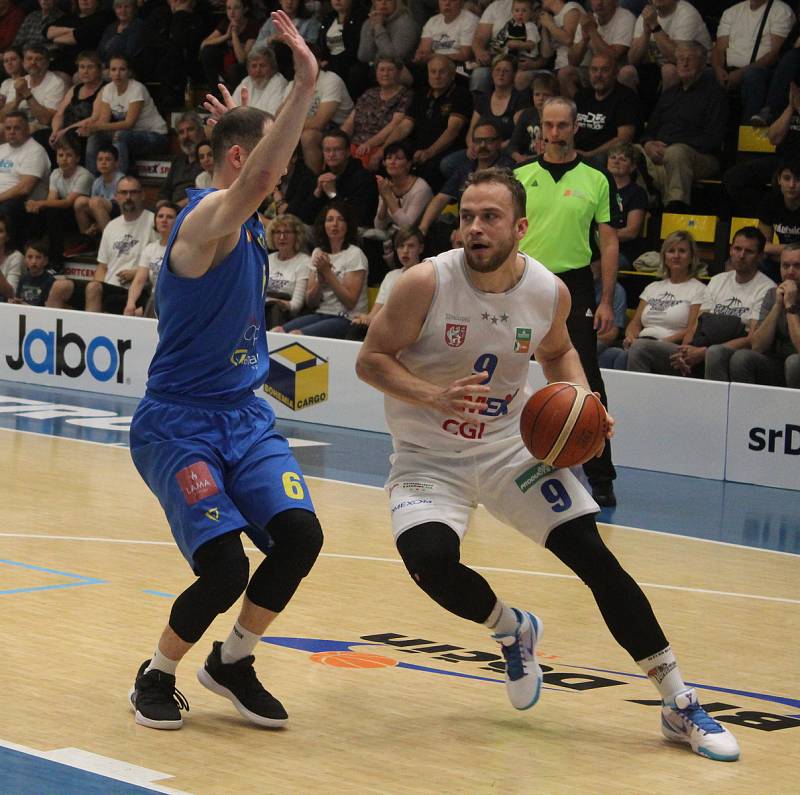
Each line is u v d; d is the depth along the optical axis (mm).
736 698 9211
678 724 7918
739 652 10539
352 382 22594
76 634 10031
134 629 10258
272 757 7434
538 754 7703
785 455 18828
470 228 7645
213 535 7605
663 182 23125
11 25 33719
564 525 7973
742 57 23609
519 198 7777
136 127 29938
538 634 8258
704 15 26172
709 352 19891
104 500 15961
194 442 7781
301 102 6984
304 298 24047
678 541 15148
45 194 30078
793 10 24141
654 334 20828
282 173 7133
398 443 8383
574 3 24906
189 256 7477
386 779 7145
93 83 30703
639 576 13312
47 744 7461
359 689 8953
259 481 7824
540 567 13438
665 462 19828
